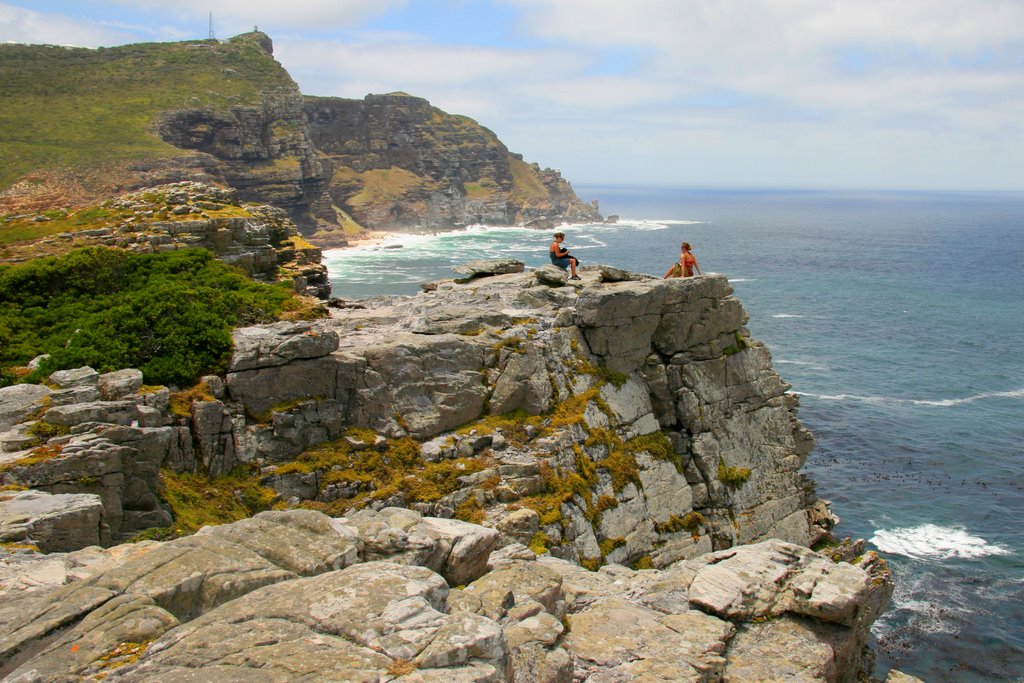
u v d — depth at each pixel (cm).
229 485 2312
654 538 3030
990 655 3734
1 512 1609
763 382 3656
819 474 5891
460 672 962
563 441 2880
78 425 2006
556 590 1593
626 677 1452
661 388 3409
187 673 891
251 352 2448
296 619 1028
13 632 998
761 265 19125
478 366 2906
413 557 1427
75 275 2936
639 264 18362
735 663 1600
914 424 7081
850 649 1758
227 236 3841
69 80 18900
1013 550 4756
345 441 2550
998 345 10350
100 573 1127
